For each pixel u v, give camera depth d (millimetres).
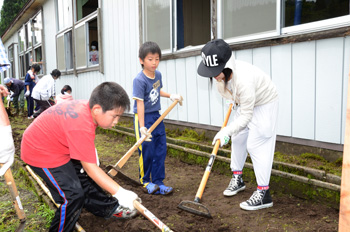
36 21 13625
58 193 2297
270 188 3330
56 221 2211
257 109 2758
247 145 2855
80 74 8977
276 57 3561
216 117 4473
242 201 3100
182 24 5133
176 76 5129
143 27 5789
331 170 2947
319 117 3227
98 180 2008
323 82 3148
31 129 2189
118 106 1975
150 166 3387
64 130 2025
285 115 3561
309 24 3234
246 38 3855
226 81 2584
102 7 7273
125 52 6480
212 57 2410
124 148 5488
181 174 4016
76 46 9016
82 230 2396
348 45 2908
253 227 2551
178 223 2619
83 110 2053
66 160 2225
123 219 2695
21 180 3891
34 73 9414
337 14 3484
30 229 2572
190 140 4656
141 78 3092
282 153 3643
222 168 3922
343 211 1524
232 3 4012
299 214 2738
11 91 10500
